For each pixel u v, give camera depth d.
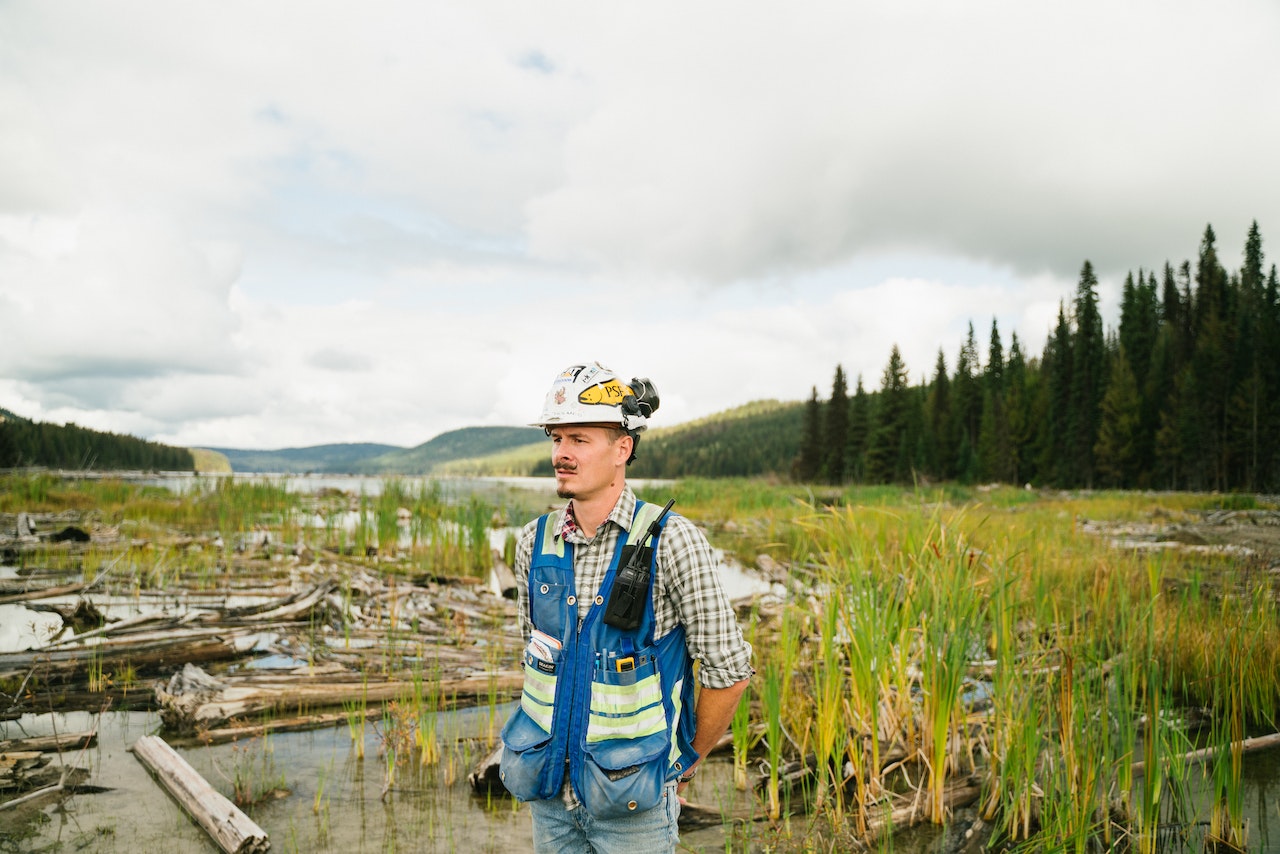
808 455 85.12
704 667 1.82
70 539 13.95
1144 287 77.81
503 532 17.08
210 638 7.05
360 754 4.65
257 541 14.77
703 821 3.85
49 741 4.62
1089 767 3.57
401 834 3.60
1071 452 65.75
